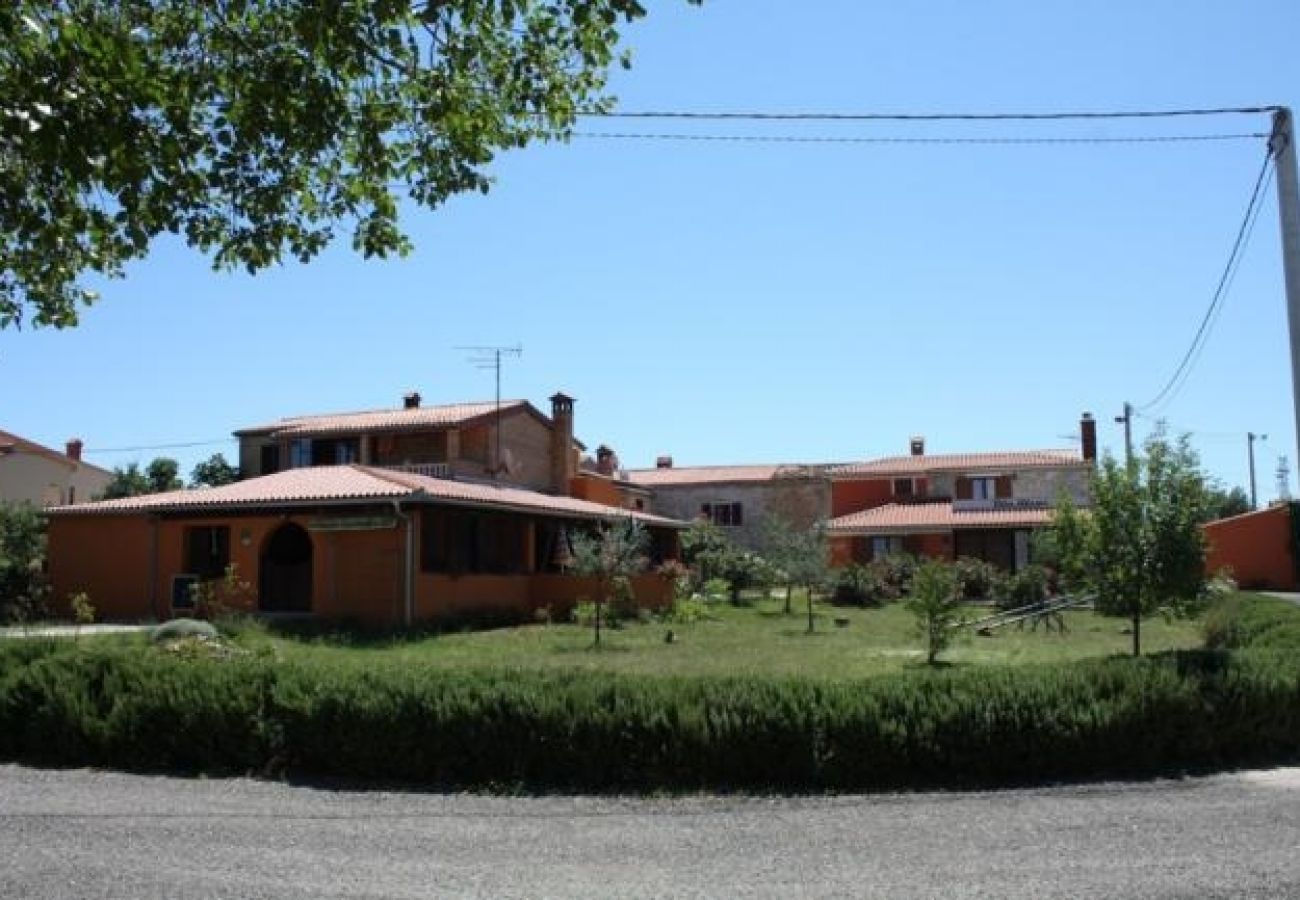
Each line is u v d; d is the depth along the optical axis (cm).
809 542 3372
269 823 749
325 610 2538
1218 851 661
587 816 776
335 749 917
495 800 832
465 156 724
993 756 883
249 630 1967
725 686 909
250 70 634
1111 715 899
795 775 873
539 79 719
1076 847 676
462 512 2780
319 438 4019
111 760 977
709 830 732
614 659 1867
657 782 876
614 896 584
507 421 4172
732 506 5938
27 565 2823
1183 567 1329
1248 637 1538
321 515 2559
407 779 902
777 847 686
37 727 1001
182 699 952
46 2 557
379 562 2517
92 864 639
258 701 948
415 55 673
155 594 2706
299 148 653
